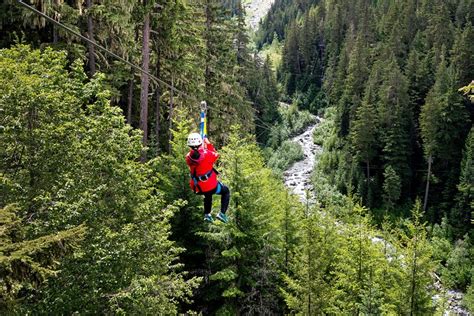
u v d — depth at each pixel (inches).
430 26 2891.2
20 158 413.7
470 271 1384.1
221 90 1318.9
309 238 665.0
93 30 845.8
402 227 1840.6
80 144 449.7
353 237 717.3
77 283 409.7
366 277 663.1
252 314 737.0
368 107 2082.9
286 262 813.9
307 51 4239.7
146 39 778.8
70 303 399.9
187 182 770.2
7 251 251.4
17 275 252.8
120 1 700.0
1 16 690.8
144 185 525.3
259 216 724.7
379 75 2551.7
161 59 983.6
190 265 805.9
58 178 422.6
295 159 2689.5
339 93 3147.1
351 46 3334.2
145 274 494.3
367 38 3462.1
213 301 781.3
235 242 730.8
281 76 4434.1
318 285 648.4
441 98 1924.2
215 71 1268.5
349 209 840.3
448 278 1387.8
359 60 2635.3
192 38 953.5
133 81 1002.7
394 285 659.4
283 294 733.3
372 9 4151.1
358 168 2144.4
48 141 416.8
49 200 398.9
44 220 397.4
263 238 746.2
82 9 775.1
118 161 494.0
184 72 1007.0
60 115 430.6
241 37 1931.6
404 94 2144.4
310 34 4269.2
